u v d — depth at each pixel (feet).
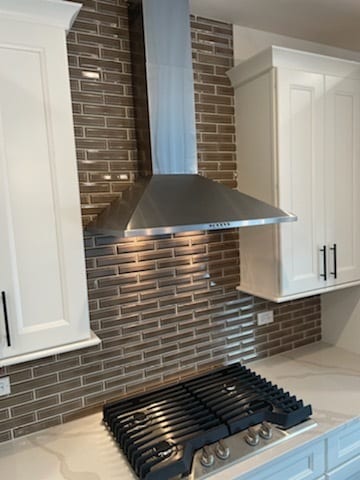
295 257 5.77
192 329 6.11
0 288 3.83
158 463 3.93
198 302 6.13
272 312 6.93
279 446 4.35
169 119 4.95
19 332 3.94
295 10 5.71
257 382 5.61
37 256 4.00
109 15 5.11
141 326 5.67
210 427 4.51
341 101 5.95
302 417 4.78
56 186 4.04
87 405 5.37
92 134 5.10
